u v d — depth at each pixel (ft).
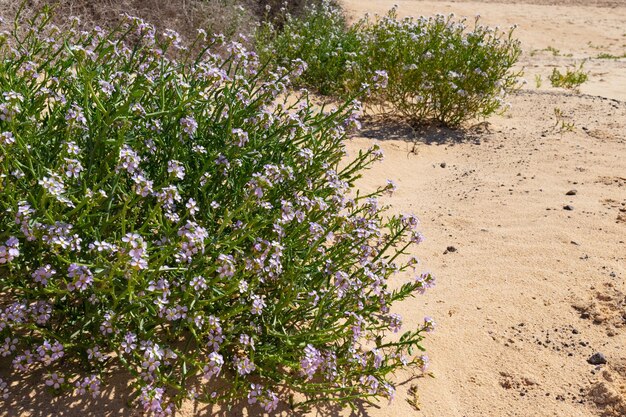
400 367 10.71
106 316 8.68
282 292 10.07
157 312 9.41
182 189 10.55
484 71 27.37
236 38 31.78
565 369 11.45
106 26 27.27
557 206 17.74
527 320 12.80
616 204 17.79
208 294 9.62
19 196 9.02
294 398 10.01
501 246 15.62
